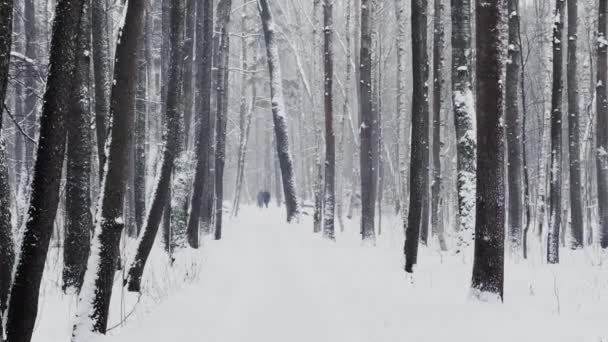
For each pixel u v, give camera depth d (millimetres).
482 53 9211
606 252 19969
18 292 4973
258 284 11359
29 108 19609
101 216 7211
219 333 7566
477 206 9250
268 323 8109
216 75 26469
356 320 8195
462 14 12758
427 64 17781
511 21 17141
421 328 7547
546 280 12188
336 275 12414
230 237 23516
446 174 32531
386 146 39156
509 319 7902
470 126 12570
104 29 12086
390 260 15328
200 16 20703
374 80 27125
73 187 10141
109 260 7195
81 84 10234
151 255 16297
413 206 13016
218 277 12320
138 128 18922
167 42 18766
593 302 9367
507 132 18016
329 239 22047
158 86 29031
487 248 9109
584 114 28125
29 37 19688
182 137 16797
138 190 18953
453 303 9047
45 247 5082
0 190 6992
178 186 16906
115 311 8977
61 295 9648
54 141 5102
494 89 9133
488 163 9133
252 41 39031
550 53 21859
